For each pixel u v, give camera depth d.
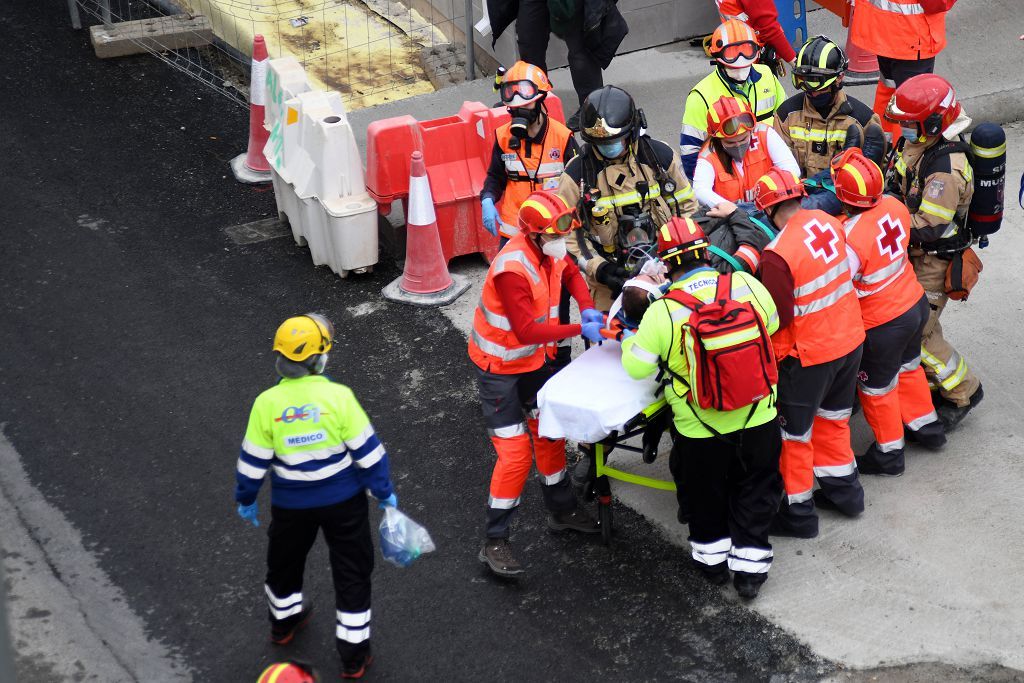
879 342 13.03
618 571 13.05
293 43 25.53
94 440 15.29
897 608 12.27
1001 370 15.62
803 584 12.66
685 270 11.55
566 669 11.88
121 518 14.02
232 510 14.10
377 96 23.66
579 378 12.14
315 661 12.09
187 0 26.94
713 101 15.30
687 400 11.55
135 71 24.66
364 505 11.21
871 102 21.50
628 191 13.49
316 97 18.17
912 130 13.49
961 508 13.49
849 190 12.39
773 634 12.11
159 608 12.77
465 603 12.73
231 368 16.58
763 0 17.77
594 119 12.89
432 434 15.32
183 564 13.34
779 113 15.32
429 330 17.36
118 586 13.07
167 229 19.75
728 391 10.98
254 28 26.05
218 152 21.97
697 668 11.79
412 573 13.14
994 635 11.86
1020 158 20.16
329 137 17.52
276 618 11.91
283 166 18.77
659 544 13.38
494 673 11.87
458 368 16.55
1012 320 16.56
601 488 12.99
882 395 13.49
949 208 13.23
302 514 10.94
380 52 25.30
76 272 18.66
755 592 12.35
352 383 16.31
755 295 11.45
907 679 11.48
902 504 13.62
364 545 11.27
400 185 17.81
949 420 14.51
